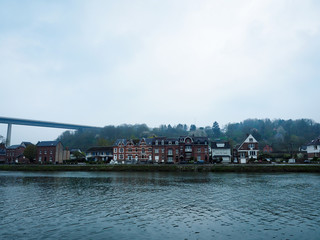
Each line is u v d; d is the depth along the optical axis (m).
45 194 37.34
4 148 141.38
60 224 22.30
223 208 27.78
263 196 34.41
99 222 22.86
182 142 103.31
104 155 115.19
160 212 26.25
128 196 35.22
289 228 20.86
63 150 124.56
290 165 70.12
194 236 19.19
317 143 94.19
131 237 19.03
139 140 110.19
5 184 49.56
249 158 98.12
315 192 37.34
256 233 19.75
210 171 74.00
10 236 19.27
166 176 62.06
